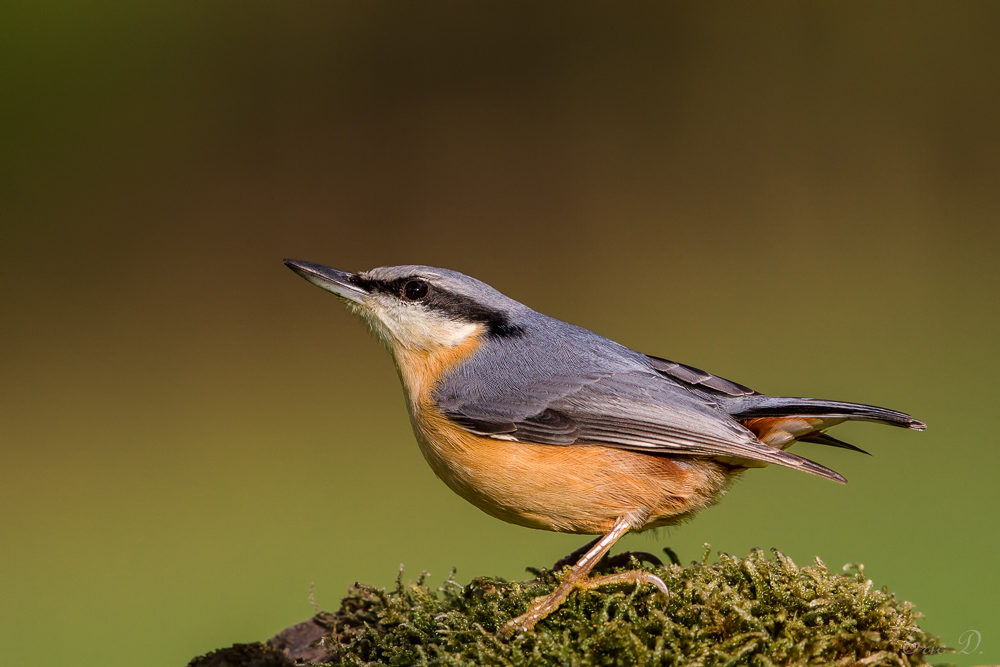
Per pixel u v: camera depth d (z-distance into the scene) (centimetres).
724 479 774
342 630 724
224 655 730
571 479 752
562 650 556
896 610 578
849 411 767
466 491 794
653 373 802
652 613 577
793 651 546
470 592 720
